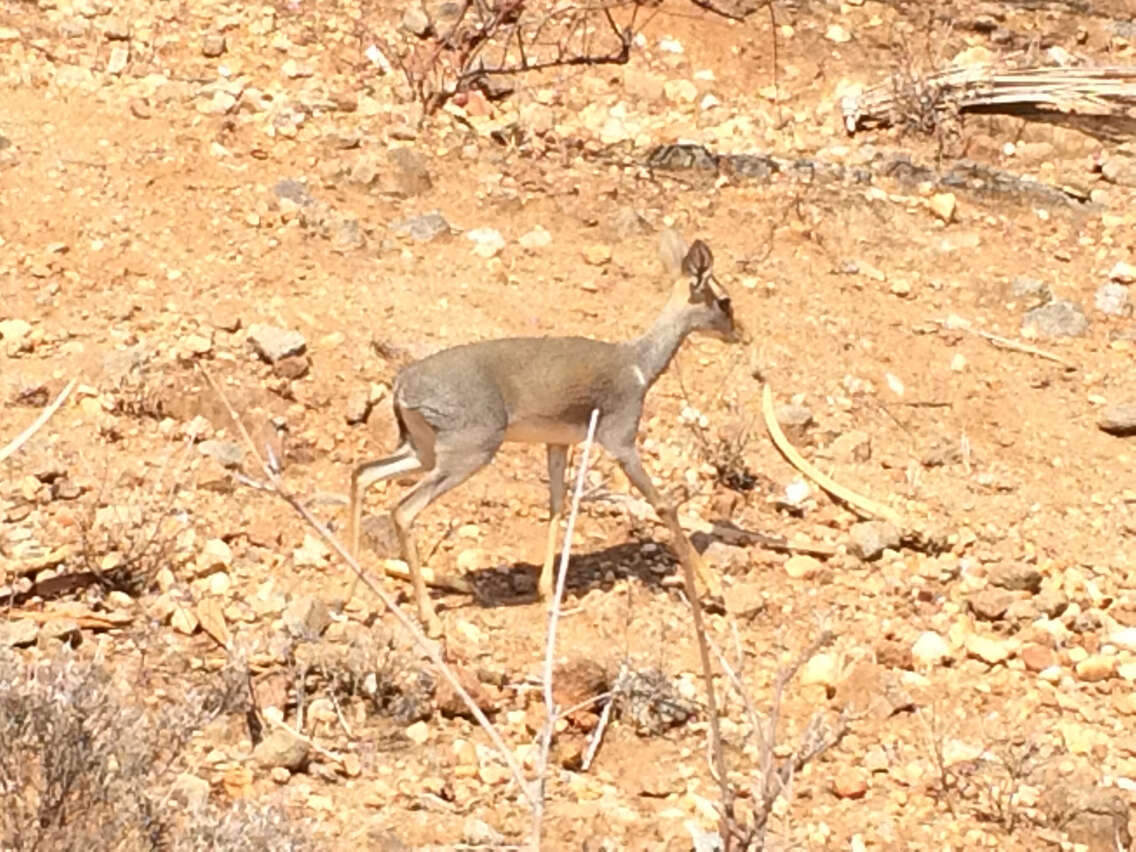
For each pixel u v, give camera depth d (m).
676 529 7.21
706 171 10.52
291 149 10.02
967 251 10.23
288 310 8.78
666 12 11.97
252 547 7.26
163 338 8.45
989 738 6.78
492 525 7.70
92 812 5.31
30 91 10.09
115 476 7.51
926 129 11.35
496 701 6.57
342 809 5.95
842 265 9.93
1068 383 9.32
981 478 8.53
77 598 6.84
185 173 9.64
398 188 9.86
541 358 6.95
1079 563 8.02
